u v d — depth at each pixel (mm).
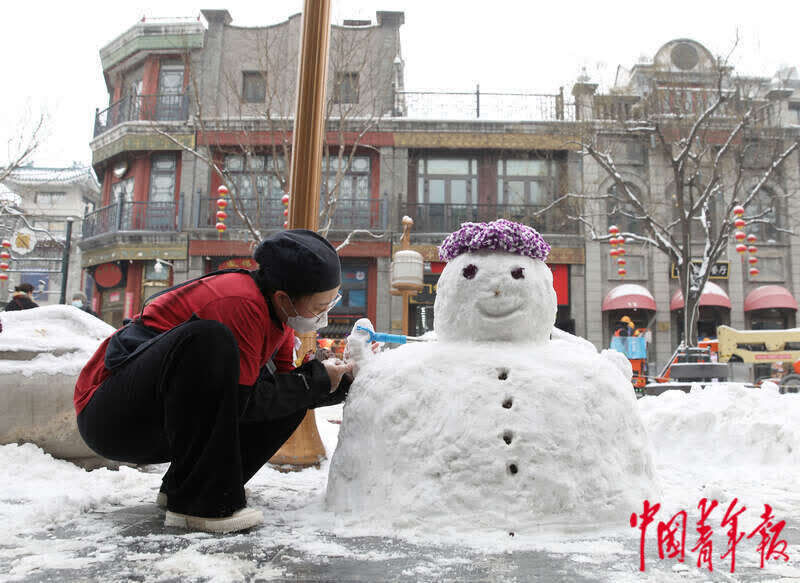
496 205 20406
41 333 3963
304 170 4348
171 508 2297
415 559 1956
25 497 2760
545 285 2734
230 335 2221
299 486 3367
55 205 34156
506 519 2264
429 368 2596
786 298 19406
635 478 2529
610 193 20344
